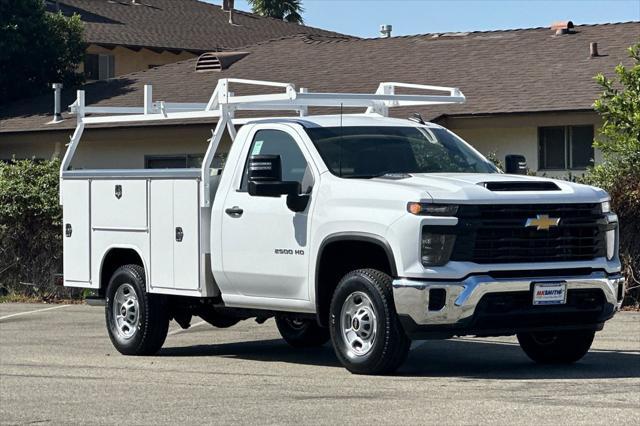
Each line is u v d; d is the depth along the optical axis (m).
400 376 12.18
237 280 13.51
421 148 13.39
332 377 12.34
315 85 29.02
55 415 10.47
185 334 17.05
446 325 11.66
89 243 15.41
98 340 16.45
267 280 13.13
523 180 12.34
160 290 14.40
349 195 12.27
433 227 11.62
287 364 13.71
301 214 12.74
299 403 10.72
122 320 14.94
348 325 12.33
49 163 23.39
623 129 19.27
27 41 36.06
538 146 25.28
